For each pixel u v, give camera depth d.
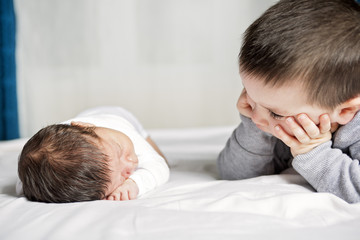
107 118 1.18
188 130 1.92
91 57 2.58
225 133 1.84
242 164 1.03
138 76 2.67
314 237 0.63
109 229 0.64
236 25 2.71
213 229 0.65
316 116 0.77
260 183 0.89
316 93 0.72
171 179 1.08
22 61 2.48
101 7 2.54
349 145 0.86
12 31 2.36
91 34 2.56
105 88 2.63
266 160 1.02
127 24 2.60
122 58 2.62
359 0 1.54
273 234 0.64
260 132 0.97
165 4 2.63
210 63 2.73
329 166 0.82
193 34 2.69
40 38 2.50
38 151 0.86
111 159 0.88
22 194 0.93
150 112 2.72
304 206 0.74
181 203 0.76
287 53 0.70
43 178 0.83
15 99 2.42
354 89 0.74
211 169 1.23
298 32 0.71
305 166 0.84
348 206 0.73
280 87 0.72
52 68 2.54
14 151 1.54
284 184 0.88
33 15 2.47
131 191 0.89
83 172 0.83
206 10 2.68
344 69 0.71
